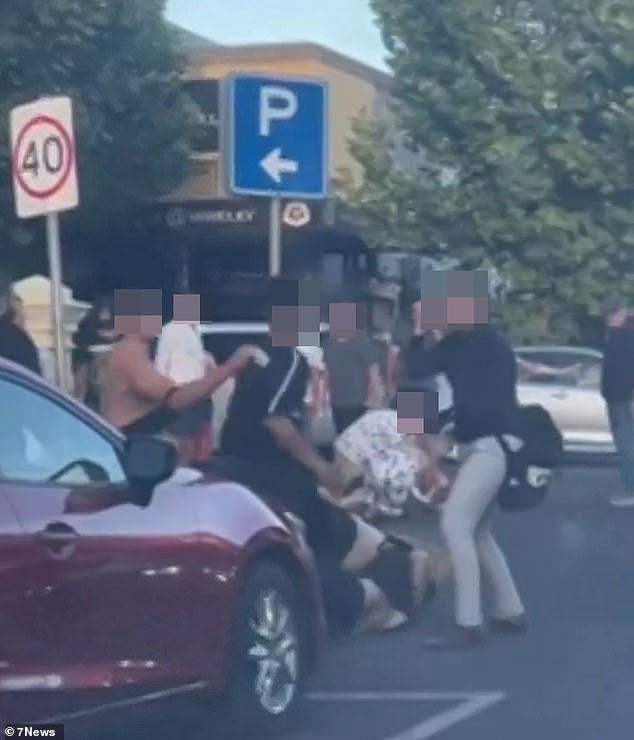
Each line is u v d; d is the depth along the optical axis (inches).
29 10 1146.0
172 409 417.4
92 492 298.5
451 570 517.3
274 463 416.8
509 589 447.2
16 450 288.5
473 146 1277.1
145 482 307.4
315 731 345.7
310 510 422.0
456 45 1286.9
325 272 1120.2
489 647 431.5
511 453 428.5
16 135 441.1
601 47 1236.5
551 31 1273.4
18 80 1152.2
